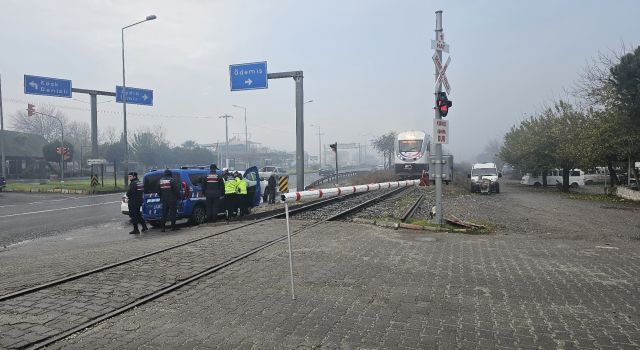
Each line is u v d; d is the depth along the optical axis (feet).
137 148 230.68
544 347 14.19
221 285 21.16
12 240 39.27
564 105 111.86
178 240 33.37
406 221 44.37
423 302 18.66
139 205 41.39
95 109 113.50
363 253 28.43
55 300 18.76
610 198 85.15
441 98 40.01
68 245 35.76
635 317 16.87
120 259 26.48
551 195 96.73
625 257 27.63
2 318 16.69
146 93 117.39
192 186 46.11
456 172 171.73
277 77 81.10
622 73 72.02
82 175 196.24
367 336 15.08
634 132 75.31
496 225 43.88
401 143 118.73
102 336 15.10
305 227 39.37
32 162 190.60
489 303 18.54
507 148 175.42
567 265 25.39
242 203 52.37
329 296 19.43
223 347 14.19
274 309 17.76
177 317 16.90
